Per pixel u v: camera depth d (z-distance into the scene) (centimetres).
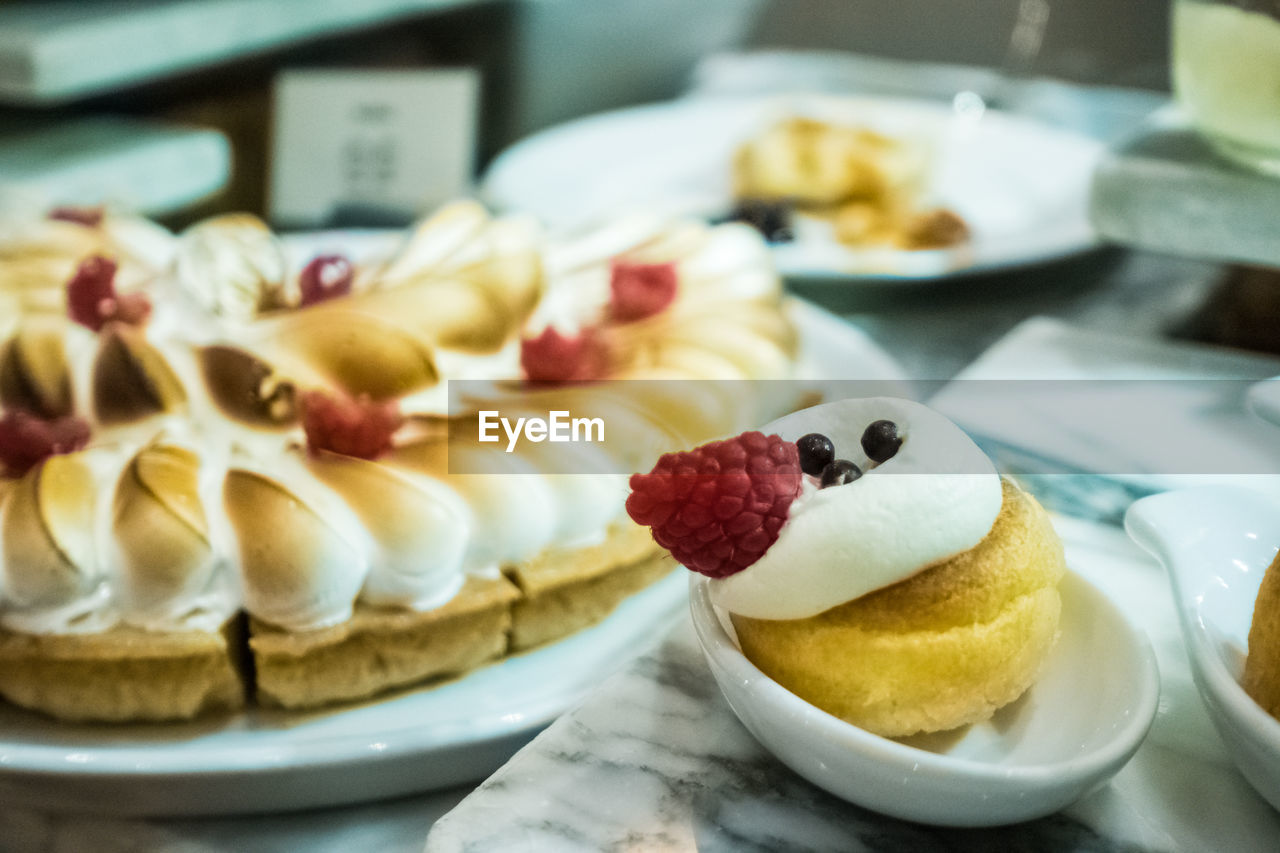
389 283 41
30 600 32
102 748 30
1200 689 26
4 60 44
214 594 32
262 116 55
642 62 63
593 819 26
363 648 32
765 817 26
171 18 47
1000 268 42
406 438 35
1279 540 28
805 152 50
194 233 41
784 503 26
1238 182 36
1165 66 55
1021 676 27
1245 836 26
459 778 30
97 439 36
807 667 26
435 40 57
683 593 35
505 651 33
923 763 25
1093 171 38
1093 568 30
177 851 29
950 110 57
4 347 38
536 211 49
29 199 44
